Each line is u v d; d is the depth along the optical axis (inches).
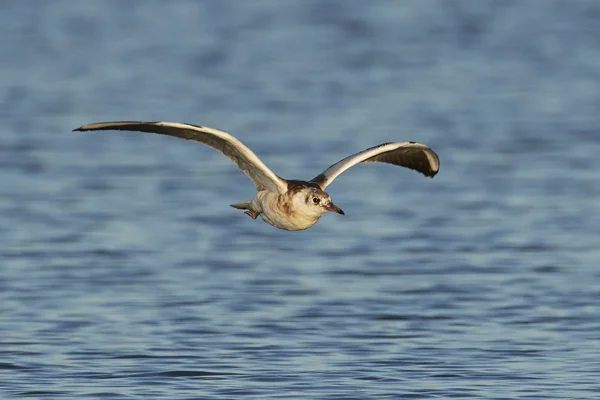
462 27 1942.7
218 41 1824.6
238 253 768.9
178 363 512.7
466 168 1043.3
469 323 587.2
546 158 1073.5
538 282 679.7
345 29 1925.4
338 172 419.2
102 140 1176.8
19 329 576.1
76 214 872.3
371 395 460.4
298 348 539.8
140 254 757.9
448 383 478.6
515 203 911.0
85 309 618.8
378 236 818.2
